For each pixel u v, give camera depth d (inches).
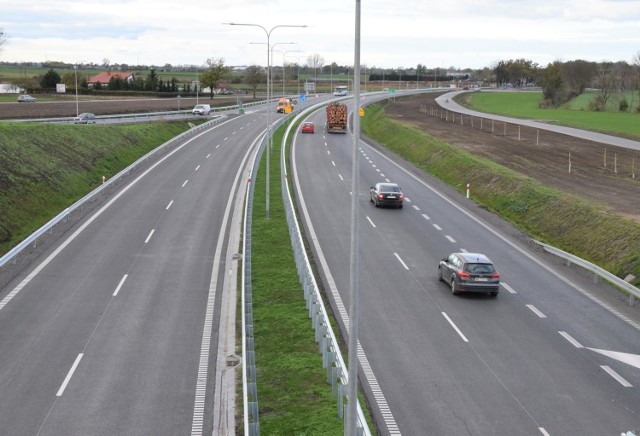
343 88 6333.7
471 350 761.6
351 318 471.2
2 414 597.6
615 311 910.4
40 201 1509.6
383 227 1378.0
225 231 1317.7
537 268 1113.4
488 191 1761.8
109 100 4594.0
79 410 609.9
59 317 847.7
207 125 3272.6
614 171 2025.1
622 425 589.9
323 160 2311.8
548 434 571.8
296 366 709.9
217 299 933.2
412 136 2817.4
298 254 1058.7
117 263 1089.4
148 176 1899.6
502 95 7116.1
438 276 1040.2
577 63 6131.9
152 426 585.6
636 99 5472.4
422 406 622.8
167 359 730.2
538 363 727.7
